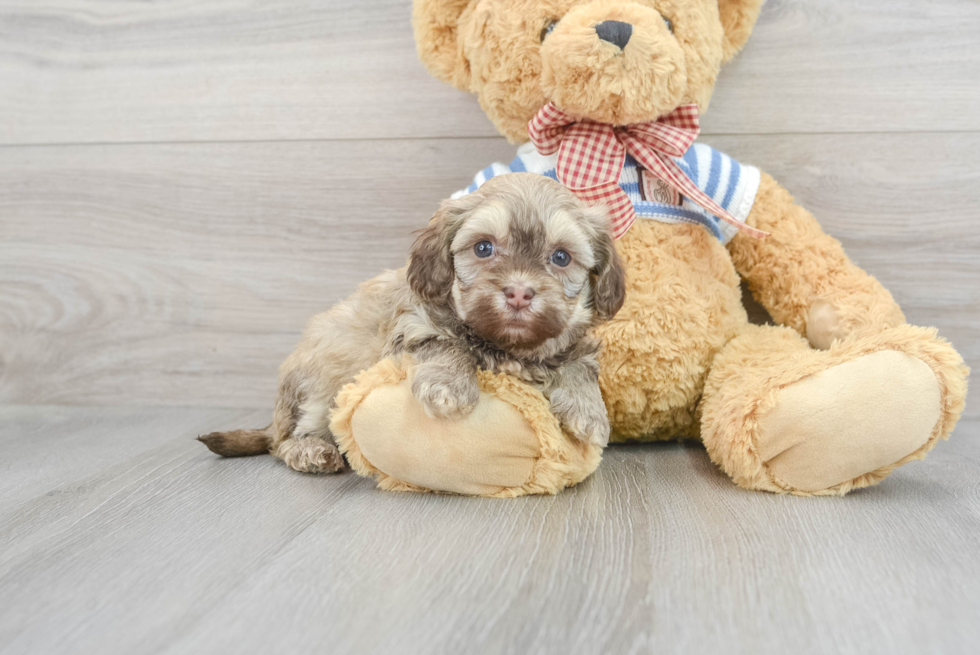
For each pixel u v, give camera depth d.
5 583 0.48
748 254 0.72
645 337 0.66
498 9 0.65
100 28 0.83
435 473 0.58
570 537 0.52
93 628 0.44
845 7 0.75
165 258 0.85
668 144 0.66
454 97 0.80
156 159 0.84
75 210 0.85
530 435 0.58
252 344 0.85
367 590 0.46
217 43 0.82
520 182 0.59
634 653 0.42
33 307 0.87
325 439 0.66
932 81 0.75
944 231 0.76
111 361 0.87
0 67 0.84
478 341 0.59
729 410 0.61
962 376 0.57
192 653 0.42
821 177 0.77
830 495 0.58
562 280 0.58
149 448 0.73
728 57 0.73
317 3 0.80
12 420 0.83
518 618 0.44
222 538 0.53
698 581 0.47
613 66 0.60
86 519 0.56
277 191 0.83
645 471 0.64
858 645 0.42
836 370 0.58
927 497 0.58
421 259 0.59
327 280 0.83
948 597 0.45
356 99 0.81
